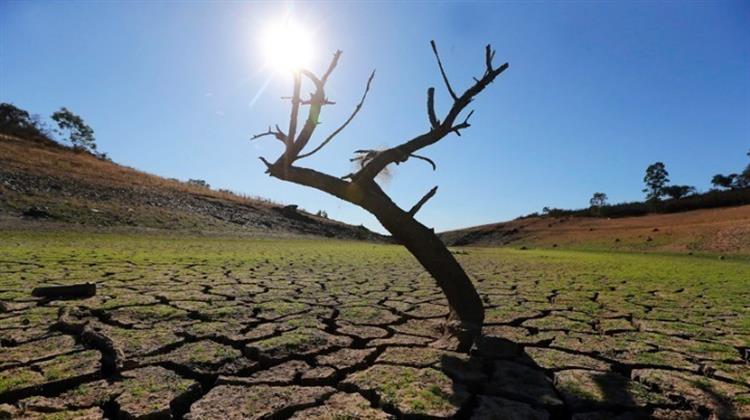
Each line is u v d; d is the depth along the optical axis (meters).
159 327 3.85
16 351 3.00
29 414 2.13
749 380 2.88
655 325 4.53
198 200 30.36
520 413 2.33
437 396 2.48
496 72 3.63
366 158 3.97
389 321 4.39
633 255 22.39
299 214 36.06
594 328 4.39
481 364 3.03
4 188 20.00
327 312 4.77
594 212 59.72
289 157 3.60
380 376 2.78
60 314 4.06
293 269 9.25
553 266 12.70
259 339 3.56
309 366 2.98
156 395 2.38
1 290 5.26
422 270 9.80
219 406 2.31
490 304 5.71
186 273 7.63
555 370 3.03
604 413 2.39
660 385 2.76
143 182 31.36
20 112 46.53
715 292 7.16
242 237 23.16
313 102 3.56
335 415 2.24
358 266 10.61
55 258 8.84
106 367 2.81
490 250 27.30
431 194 3.76
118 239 15.77
